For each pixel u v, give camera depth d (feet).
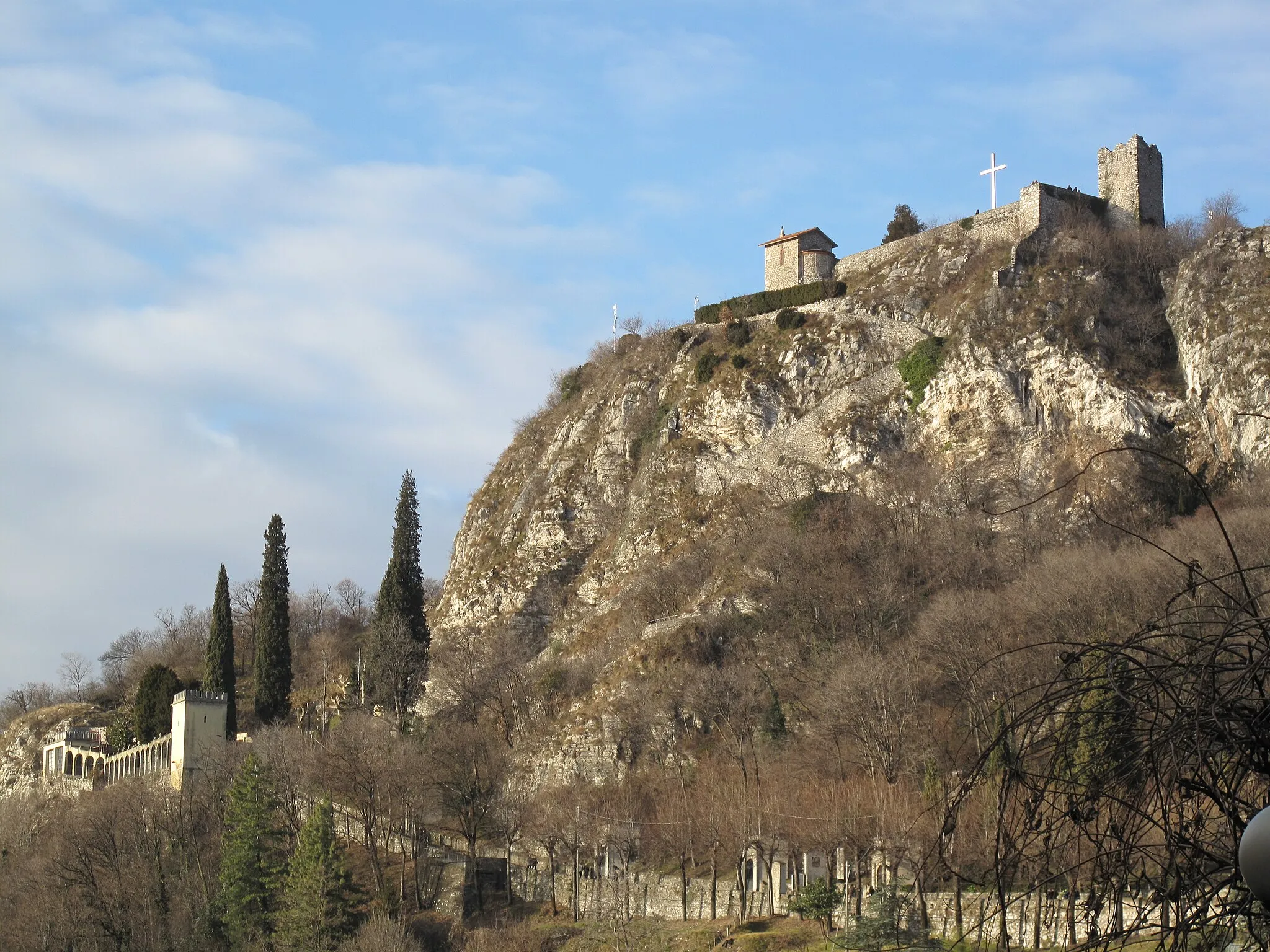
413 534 597.11
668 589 538.06
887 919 233.14
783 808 328.29
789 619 475.72
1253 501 445.78
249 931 347.15
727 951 293.84
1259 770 41.55
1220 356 520.42
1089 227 597.52
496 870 390.63
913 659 367.04
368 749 422.82
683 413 632.38
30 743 629.92
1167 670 42.93
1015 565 456.86
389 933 325.01
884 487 546.67
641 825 367.45
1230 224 592.19
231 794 393.50
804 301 644.69
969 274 613.52
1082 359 546.67
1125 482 476.13
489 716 524.11
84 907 353.31
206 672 547.49
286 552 585.22
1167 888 41.75
